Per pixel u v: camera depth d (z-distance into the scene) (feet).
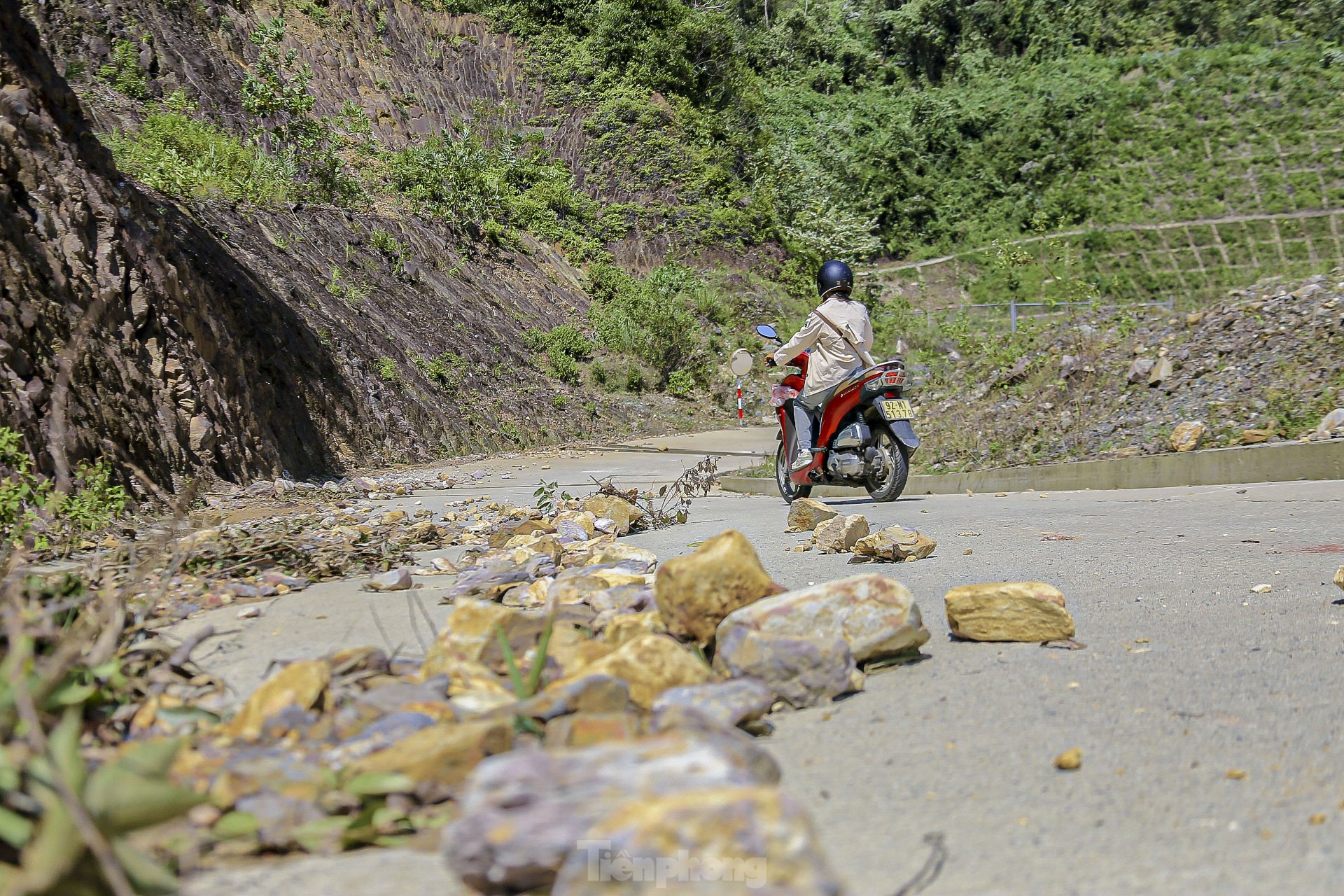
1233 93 223.71
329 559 16.02
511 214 115.85
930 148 217.56
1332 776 6.64
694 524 23.09
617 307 105.91
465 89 141.08
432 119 129.80
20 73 32.50
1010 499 26.78
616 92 148.36
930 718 8.14
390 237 80.69
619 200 137.69
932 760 7.17
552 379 86.38
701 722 6.49
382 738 6.59
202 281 43.98
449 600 12.65
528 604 12.03
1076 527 19.76
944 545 17.81
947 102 224.33
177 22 102.32
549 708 7.02
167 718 7.35
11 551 14.90
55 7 90.33
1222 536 17.75
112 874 4.30
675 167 143.02
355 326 63.87
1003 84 237.25
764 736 7.83
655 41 155.43
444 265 88.99
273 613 12.00
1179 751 7.23
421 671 8.64
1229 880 5.21
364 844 5.56
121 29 94.22
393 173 103.91
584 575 12.54
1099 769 6.93
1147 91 226.58
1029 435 36.14
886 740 7.64
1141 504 23.54
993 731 7.79
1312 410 29.84
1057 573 14.67
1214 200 197.88
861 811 6.27
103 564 14.99
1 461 21.45
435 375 68.95
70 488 22.30
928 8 247.50
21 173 29.53
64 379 8.70
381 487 37.04
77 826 4.49
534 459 57.88
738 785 4.51
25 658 6.20
